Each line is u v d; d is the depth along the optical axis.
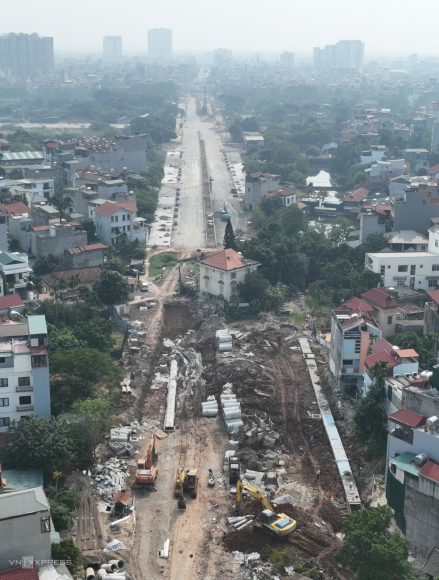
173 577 76.94
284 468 98.56
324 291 154.62
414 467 80.38
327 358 132.88
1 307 130.50
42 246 166.25
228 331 143.12
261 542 81.88
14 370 95.12
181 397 119.94
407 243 168.12
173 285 172.25
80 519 85.94
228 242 174.62
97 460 97.94
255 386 121.38
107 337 131.88
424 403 85.38
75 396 105.44
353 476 95.69
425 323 130.38
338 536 83.62
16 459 87.81
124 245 187.12
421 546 79.38
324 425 109.12
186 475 92.38
